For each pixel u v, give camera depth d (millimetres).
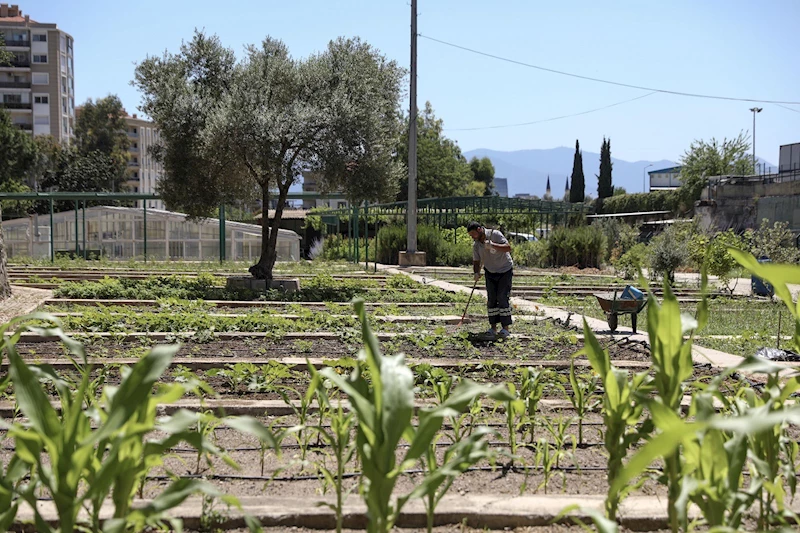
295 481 4391
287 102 18125
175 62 18453
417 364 7391
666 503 3961
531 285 21422
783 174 36125
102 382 6238
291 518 3662
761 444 3502
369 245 34750
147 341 9305
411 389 2715
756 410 2555
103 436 2465
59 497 2541
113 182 72188
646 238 41000
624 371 3652
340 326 10688
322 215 39625
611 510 3410
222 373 6754
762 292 19016
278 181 18094
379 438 2699
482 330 11164
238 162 17906
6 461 4668
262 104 17328
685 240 23453
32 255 32188
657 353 3145
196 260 32000
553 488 4398
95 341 9297
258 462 4793
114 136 82125
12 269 23688
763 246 19234
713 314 14672
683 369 3135
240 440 5312
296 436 4781
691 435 2889
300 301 16141
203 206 18734
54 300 14141
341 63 18453
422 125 60812
